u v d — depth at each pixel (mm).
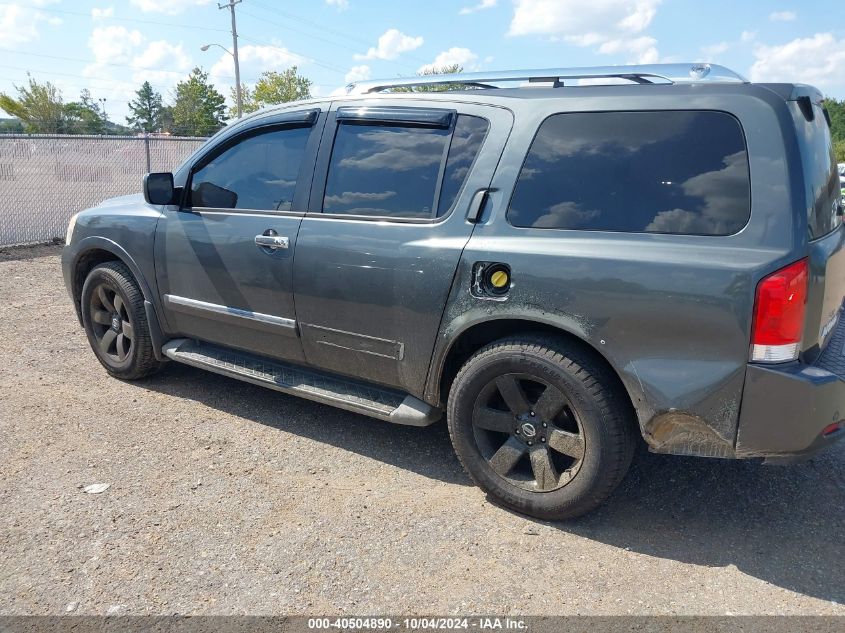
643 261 2770
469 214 3223
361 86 3832
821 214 2789
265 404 4547
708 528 3160
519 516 3244
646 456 3846
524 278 3010
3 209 10516
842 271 3051
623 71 3131
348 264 3541
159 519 3172
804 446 2646
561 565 2875
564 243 2961
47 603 2613
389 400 3648
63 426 4152
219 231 4078
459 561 2895
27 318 6570
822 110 3184
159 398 4621
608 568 2857
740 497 3432
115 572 2797
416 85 3654
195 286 4250
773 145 2648
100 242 4723
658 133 2879
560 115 3102
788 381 2572
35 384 4832
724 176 2717
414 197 3426
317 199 3746
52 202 11094
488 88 3512
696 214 2750
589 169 2992
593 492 2986
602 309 2850
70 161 11234
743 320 2604
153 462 3723
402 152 3518
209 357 4367
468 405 3262
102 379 4961
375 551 2953
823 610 2607
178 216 4324
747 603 2645
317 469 3688
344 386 3832
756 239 2625
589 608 2613
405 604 2629
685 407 2736
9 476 3539
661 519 3232
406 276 3346
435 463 3789
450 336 3258
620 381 2975
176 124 73125
